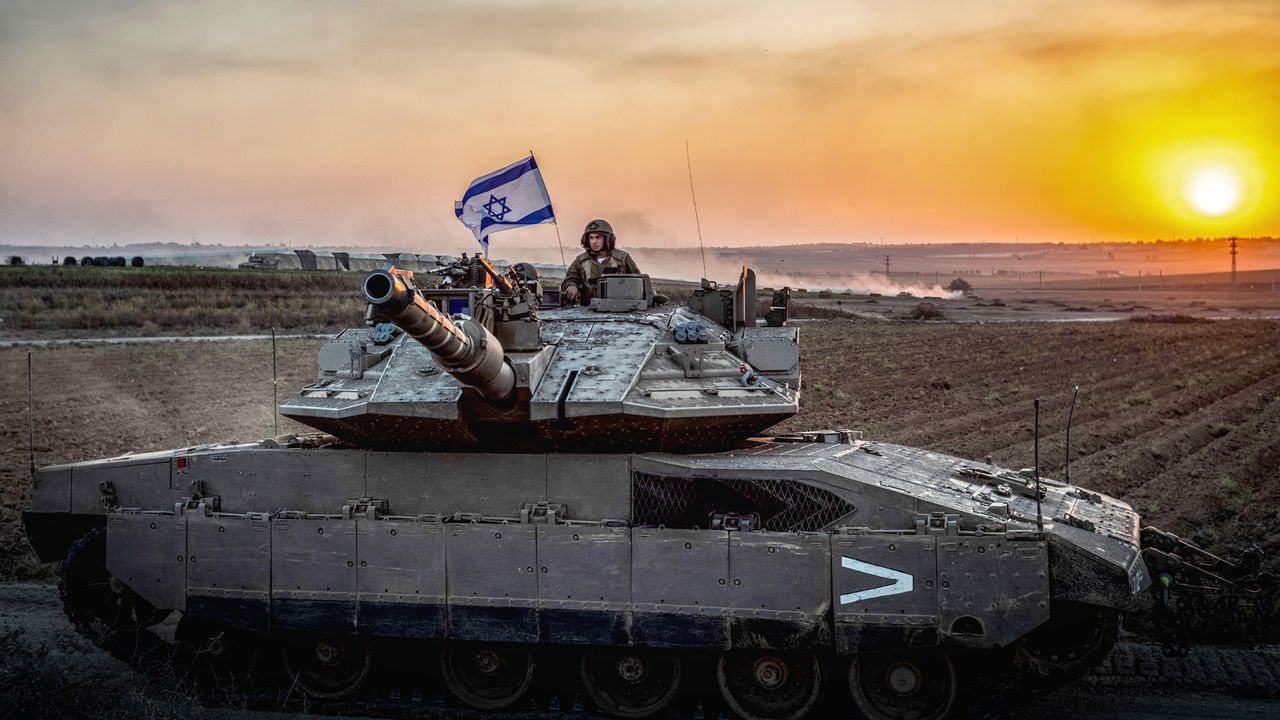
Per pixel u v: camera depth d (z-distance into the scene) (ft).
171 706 43.52
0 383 134.31
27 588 59.77
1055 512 42.86
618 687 45.03
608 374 44.83
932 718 42.06
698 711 44.45
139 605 49.03
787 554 41.45
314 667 47.55
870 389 134.51
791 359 50.49
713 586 42.06
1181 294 559.79
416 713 45.14
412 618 44.47
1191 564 43.27
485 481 44.55
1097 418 113.19
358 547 44.91
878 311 352.69
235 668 48.21
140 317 208.03
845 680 43.34
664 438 44.65
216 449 48.32
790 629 41.57
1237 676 46.37
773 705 43.27
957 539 40.22
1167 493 79.05
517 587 43.60
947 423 107.86
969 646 40.24
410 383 44.83
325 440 50.19
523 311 44.70
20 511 73.87
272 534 45.73
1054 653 42.32
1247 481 83.82
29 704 42.34
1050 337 214.90
